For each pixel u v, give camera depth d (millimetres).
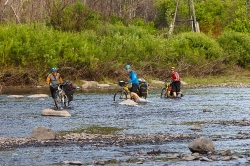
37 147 28859
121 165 24297
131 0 137125
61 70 83500
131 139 31547
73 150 28016
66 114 44531
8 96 63156
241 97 64750
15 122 40312
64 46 85000
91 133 34688
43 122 40344
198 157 25438
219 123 39250
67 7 103750
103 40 93062
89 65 86000
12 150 28031
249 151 27500
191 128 36125
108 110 49281
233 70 108312
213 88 81750
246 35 112250
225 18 154875
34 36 82938
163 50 95750
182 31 133625
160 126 38000
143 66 91688
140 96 59219
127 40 94625
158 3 159125
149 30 118000
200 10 146500
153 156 26297
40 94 64625
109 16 120688
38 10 107312
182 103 56875
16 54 80000
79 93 69938
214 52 103625
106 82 85812
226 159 25203
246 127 37000
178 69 94938
